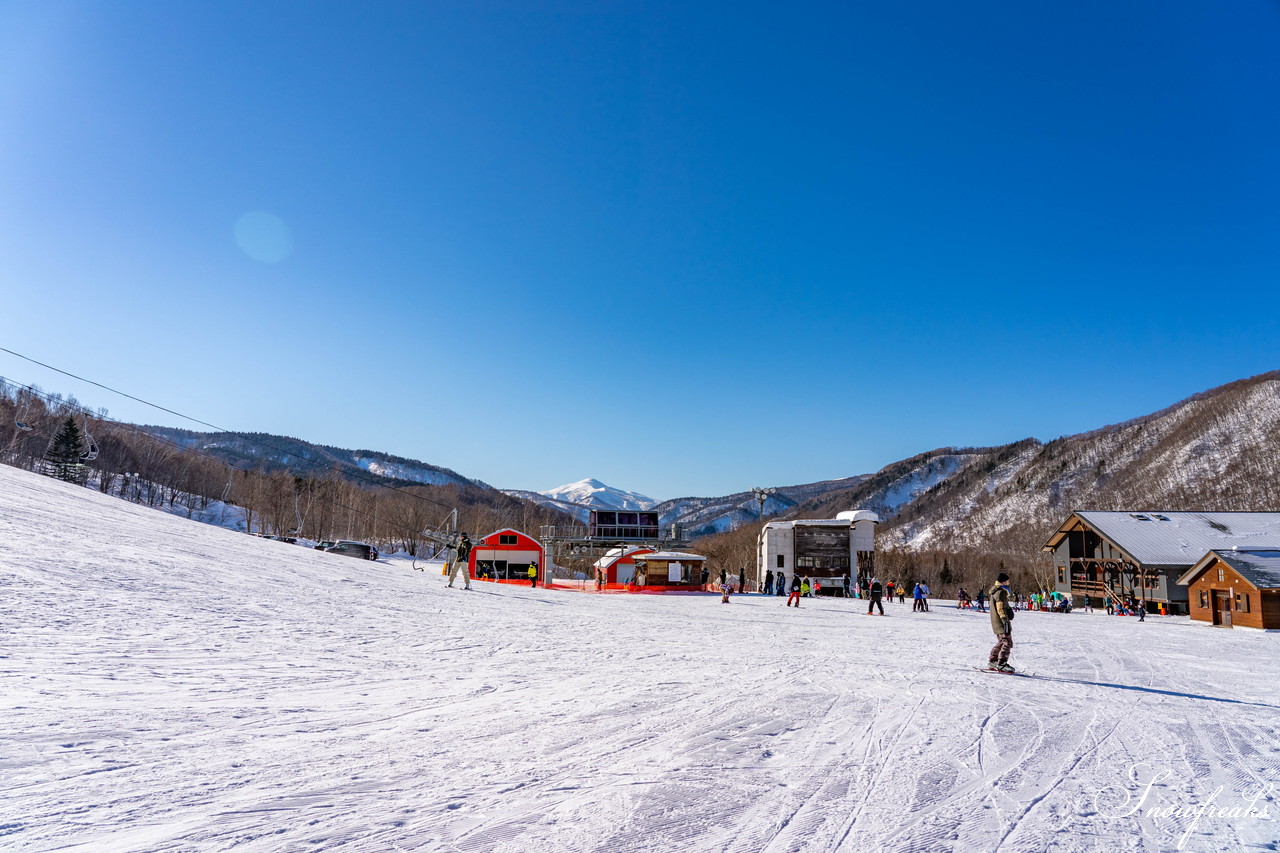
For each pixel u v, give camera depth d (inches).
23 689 261.6
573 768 230.7
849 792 220.5
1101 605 2390.5
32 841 145.3
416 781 207.5
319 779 202.4
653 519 3213.6
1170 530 2207.2
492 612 789.9
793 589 1485.0
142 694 279.1
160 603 487.2
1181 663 680.4
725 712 332.8
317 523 3929.6
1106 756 282.7
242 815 170.4
